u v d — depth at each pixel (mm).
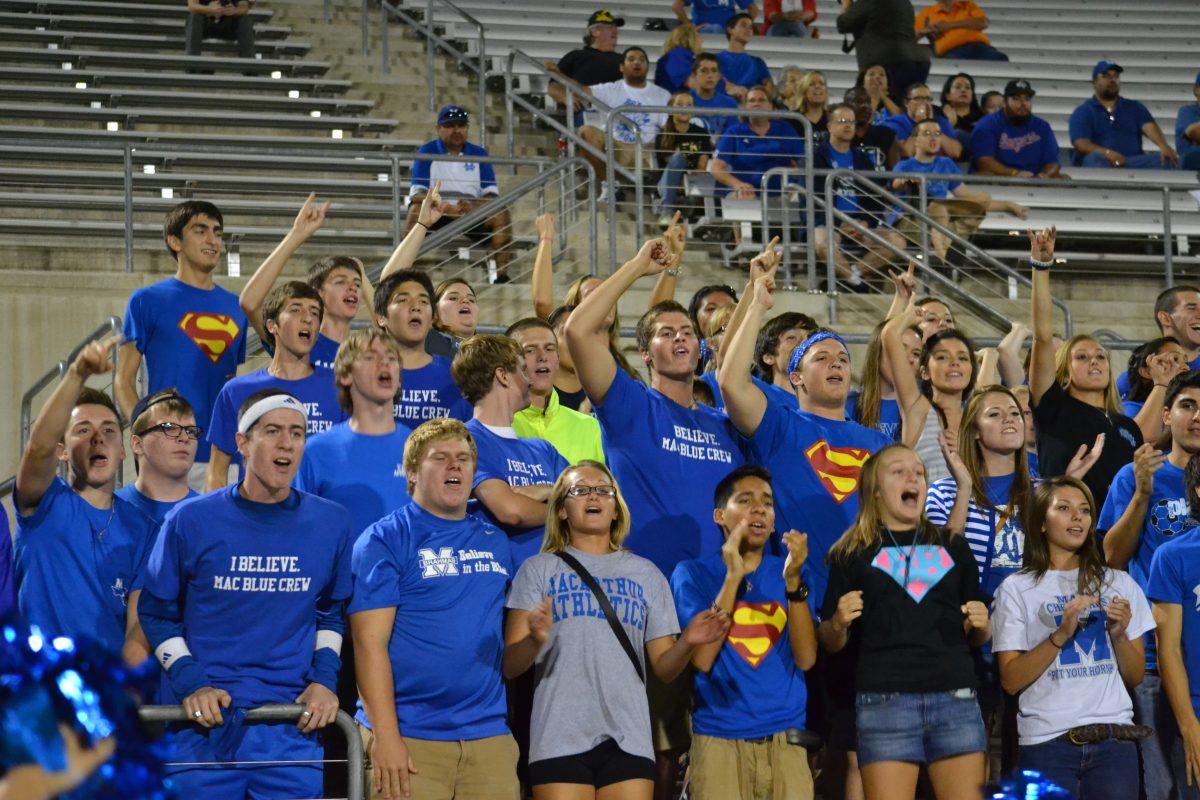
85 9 27984
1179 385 13078
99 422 10852
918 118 25531
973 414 12602
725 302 16078
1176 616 12008
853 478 12227
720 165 23125
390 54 28688
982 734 10891
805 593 11102
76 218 22984
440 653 10336
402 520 10633
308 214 14656
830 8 37156
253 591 9922
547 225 16219
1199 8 39469
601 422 11812
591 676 10492
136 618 10469
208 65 27000
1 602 10078
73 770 2729
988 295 24203
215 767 9555
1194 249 26156
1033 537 11727
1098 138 28703
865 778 10883
